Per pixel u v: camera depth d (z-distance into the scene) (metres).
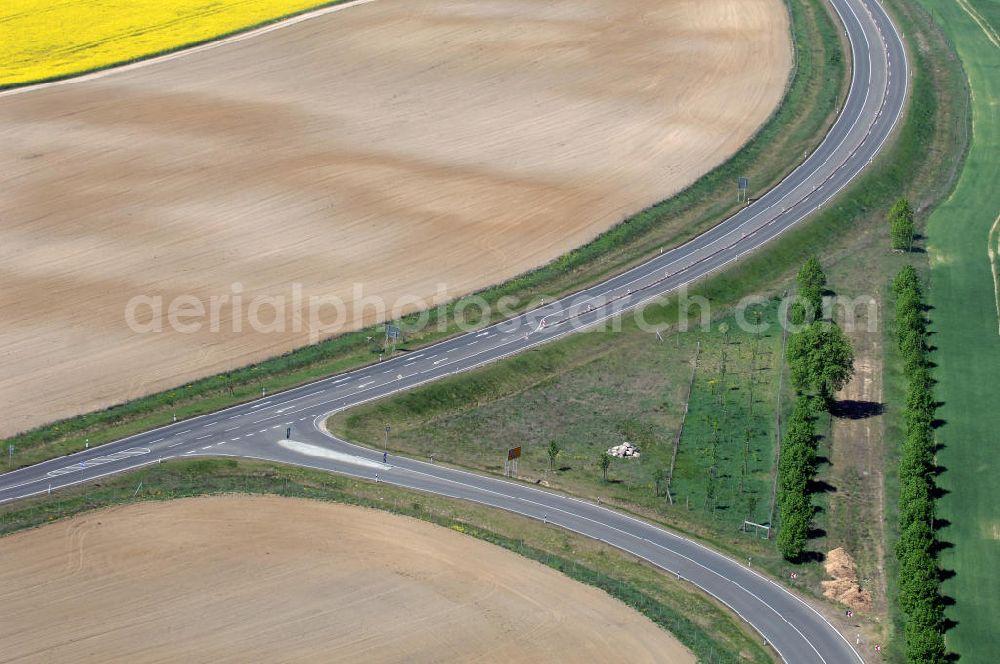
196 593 168.62
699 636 162.75
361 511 189.62
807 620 168.50
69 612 164.12
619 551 182.25
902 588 167.38
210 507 189.62
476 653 157.62
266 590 169.38
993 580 174.62
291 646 158.25
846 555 181.12
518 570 175.88
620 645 160.00
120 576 172.12
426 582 172.12
